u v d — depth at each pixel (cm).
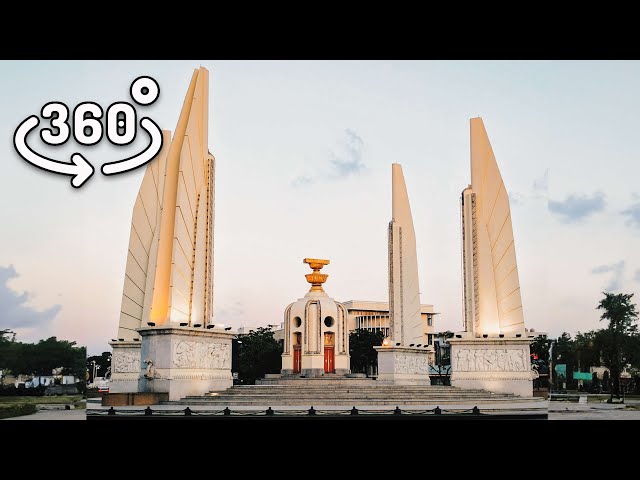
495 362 4662
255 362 8881
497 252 4825
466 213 4931
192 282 4238
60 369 9775
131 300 5175
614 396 7100
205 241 4434
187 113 4281
